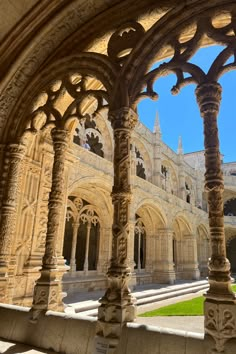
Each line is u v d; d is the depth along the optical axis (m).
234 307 2.87
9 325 4.33
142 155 20.80
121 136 4.25
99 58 5.01
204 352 2.91
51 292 4.34
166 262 19.42
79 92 5.20
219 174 3.38
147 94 4.33
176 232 25.50
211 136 3.57
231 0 4.04
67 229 15.02
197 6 4.23
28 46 5.64
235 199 33.72
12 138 5.80
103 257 14.60
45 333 3.94
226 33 4.01
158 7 4.79
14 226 5.72
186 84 4.10
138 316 8.09
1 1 5.21
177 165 26.20
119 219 3.85
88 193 14.29
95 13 5.55
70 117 5.21
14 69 5.76
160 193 20.16
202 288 18.55
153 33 4.47
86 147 14.45
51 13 5.45
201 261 28.77
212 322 2.88
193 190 29.39
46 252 4.61
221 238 3.17
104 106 4.75
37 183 6.81
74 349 3.60
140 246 20.75
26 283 6.11
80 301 9.76
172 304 11.22
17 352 3.62
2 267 5.14
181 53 4.38
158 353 3.09
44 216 6.85
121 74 4.55
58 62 5.59
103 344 3.26
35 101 5.88
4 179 5.63
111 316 3.42
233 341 2.76
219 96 3.76
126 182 4.03
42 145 7.04
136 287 15.70
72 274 12.93
